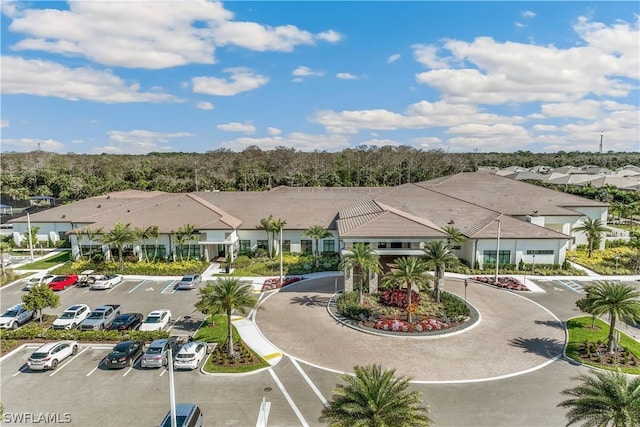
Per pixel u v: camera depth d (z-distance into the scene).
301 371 27.34
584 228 55.91
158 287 45.50
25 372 27.44
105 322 34.44
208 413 22.72
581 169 155.12
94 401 24.03
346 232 42.25
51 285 44.16
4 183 122.56
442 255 37.88
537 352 29.86
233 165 143.62
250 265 53.19
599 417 17.58
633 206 80.38
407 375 26.69
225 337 32.53
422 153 158.88
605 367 27.52
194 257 55.22
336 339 32.09
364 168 133.38
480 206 58.91
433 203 60.22
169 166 144.75
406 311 35.75
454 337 32.28
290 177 124.38
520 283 45.25
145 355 27.72
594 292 30.17
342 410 17.25
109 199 72.00
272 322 35.44
